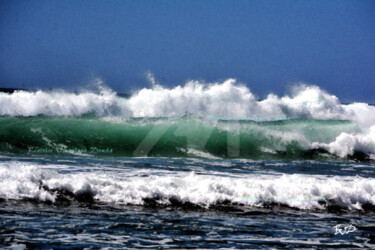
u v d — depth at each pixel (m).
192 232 25.20
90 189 32.25
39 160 50.44
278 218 30.09
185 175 45.09
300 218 30.47
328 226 28.47
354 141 81.50
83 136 70.88
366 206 34.69
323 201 34.44
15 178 32.19
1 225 24.14
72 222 25.84
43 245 21.27
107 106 78.56
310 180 38.78
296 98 95.06
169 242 22.94
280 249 22.72
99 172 42.97
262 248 22.72
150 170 47.47
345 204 34.34
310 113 91.69
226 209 31.84
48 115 74.12
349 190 35.34
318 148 81.44
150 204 31.69
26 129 69.06
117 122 75.75
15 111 72.81
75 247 21.23
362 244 24.48
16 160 49.28
